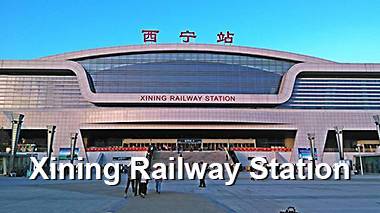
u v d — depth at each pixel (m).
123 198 17.34
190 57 89.50
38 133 85.31
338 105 85.75
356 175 52.78
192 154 73.62
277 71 90.06
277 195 19.30
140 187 18.39
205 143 87.25
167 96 82.75
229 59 90.00
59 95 84.56
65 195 18.70
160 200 16.44
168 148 82.94
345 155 80.12
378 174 56.22
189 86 87.06
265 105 85.31
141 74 87.81
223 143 87.44
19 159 48.28
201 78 87.94
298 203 15.38
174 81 87.38
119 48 88.31
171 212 12.34
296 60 90.50
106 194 19.53
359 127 83.25
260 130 84.19
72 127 81.62
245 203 15.35
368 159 60.09
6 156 47.38
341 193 20.50
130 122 81.12
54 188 23.72
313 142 73.94
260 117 81.81
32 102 83.50
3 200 16.02
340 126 80.06
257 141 88.56
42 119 81.81
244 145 87.56
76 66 85.50
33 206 13.88
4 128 79.38
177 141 86.75
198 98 82.69
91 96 83.00
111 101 82.81
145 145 86.94
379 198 17.52
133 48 88.44
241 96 83.69
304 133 82.12
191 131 85.38
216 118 80.56
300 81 87.88
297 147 80.75
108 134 87.19
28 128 81.00
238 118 81.06
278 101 84.12
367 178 41.06
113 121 81.19
